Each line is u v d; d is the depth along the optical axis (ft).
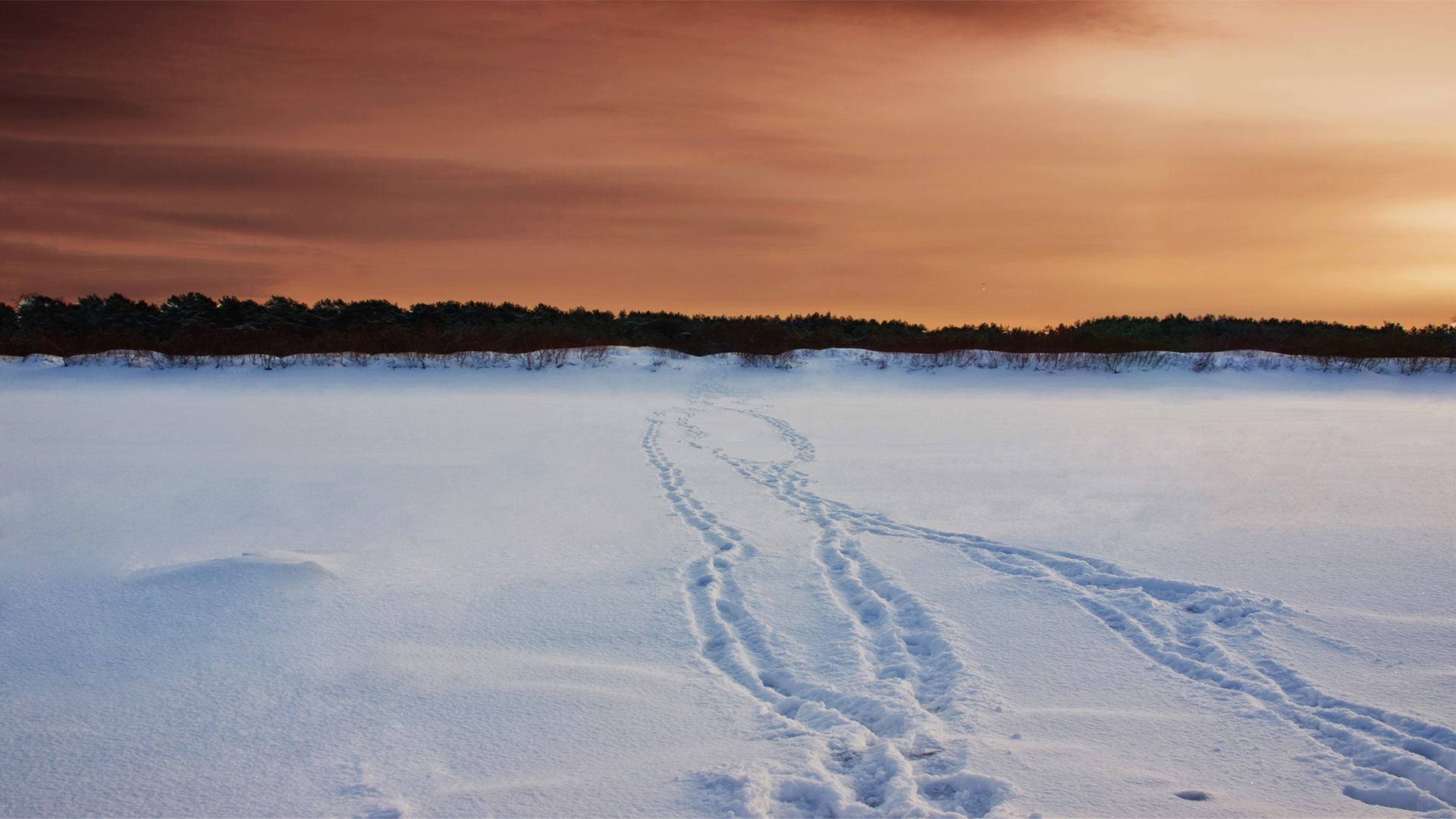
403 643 13.28
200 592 15.08
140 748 9.85
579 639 13.60
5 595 15.07
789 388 74.79
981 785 8.90
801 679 11.97
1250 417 51.90
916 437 41.91
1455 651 12.47
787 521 22.26
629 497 25.70
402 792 8.90
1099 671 12.16
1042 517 22.38
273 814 8.45
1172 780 9.04
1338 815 8.32
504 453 35.40
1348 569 17.03
